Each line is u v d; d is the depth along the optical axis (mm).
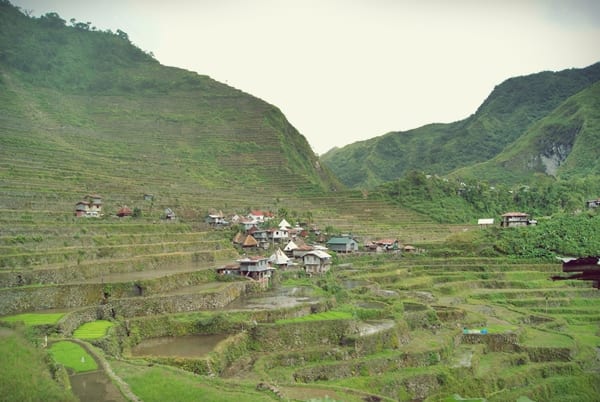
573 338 82125
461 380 63625
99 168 151000
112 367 45281
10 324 50625
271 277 94875
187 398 39469
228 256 105562
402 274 116562
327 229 145500
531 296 110312
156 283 74250
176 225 114750
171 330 62656
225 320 64562
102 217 109750
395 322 73500
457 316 85688
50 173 128500
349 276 110250
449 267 125500
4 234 82938
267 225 134000
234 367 56594
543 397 65188
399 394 58969
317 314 72562
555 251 134375
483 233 148625
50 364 40906
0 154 133000
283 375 55562
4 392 33062
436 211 186625
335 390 49594
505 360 72438
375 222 171625
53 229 89438
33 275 69500
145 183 151125
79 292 66812
